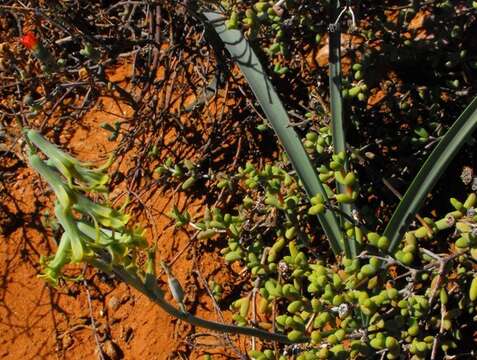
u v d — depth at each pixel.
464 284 0.26
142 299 0.35
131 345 0.34
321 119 0.33
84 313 0.35
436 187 0.33
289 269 0.29
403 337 0.26
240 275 0.34
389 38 0.33
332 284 0.26
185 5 0.34
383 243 0.25
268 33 0.36
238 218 0.30
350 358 0.26
